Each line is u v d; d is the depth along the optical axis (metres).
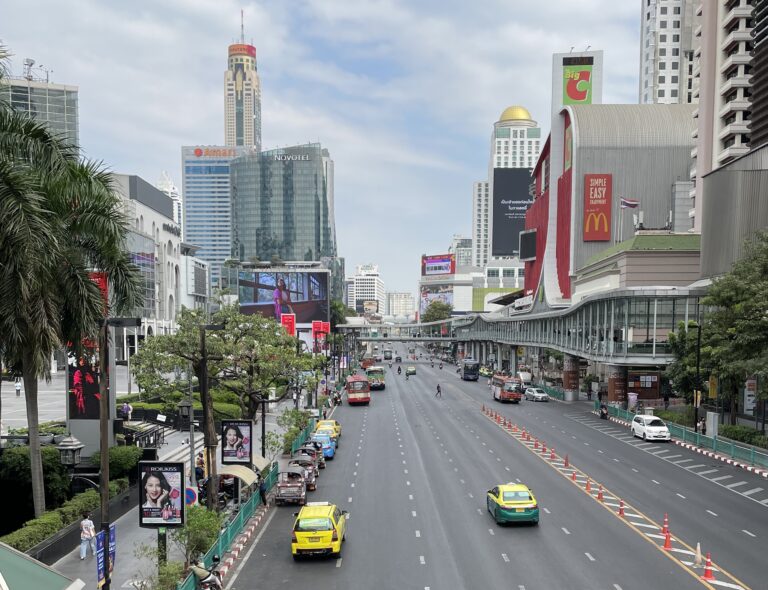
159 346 34.31
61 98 116.38
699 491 33.31
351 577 21.55
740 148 74.06
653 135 118.12
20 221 20.39
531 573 21.56
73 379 32.34
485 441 49.66
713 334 48.59
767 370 38.31
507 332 130.38
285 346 42.53
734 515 28.73
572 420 61.78
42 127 23.64
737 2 75.50
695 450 45.06
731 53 77.50
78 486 30.33
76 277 24.55
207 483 28.50
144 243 100.38
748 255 47.19
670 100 157.00
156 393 34.66
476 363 113.31
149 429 43.38
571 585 20.44
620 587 20.23
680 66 156.75
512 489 27.80
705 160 82.75
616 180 118.25
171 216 123.06
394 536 26.06
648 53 159.25
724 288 45.78
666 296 60.28
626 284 78.25
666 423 52.06
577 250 118.44
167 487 21.02
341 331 170.12
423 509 30.16
